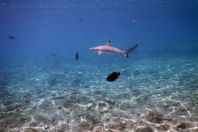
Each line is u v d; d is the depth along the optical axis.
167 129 6.94
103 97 10.94
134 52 36.81
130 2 30.45
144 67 20.09
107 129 7.24
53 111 9.17
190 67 18.16
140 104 9.59
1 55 52.34
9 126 7.76
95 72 19.31
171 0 30.95
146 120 7.76
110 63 24.94
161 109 8.80
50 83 15.25
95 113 8.73
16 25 65.56
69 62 28.56
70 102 10.31
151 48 43.47
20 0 24.89
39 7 31.42
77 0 26.52
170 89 11.77
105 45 5.64
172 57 26.03
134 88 12.52
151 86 12.75
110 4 31.64
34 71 21.75
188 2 34.62
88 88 13.12
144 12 47.19
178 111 8.46
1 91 13.23
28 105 10.12
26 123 7.99
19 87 14.31
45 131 7.31
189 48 35.16
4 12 35.44
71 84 14.55
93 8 36.16
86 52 46.12
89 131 7.18
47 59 35.09
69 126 7.64
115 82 14.41
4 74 20.48
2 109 9.63
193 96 10.23
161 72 16.95
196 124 7.19
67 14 44.59
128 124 7.53
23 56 45.56
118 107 9.32
